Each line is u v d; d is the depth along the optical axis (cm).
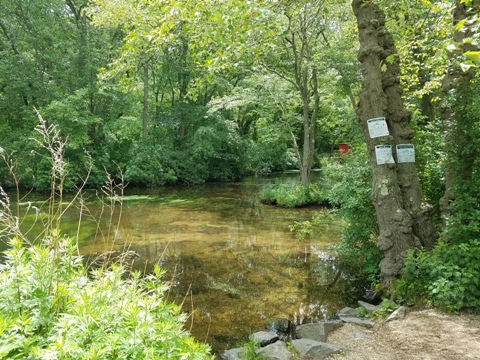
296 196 1374
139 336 173
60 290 196
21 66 1767
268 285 595
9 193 1672
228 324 456
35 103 1875
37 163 1673
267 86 1559
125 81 684
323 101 1714
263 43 519
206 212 1277
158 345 177
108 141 2120
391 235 479
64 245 233
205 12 418
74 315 180
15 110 1878
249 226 1045
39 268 201
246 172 2777
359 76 1257
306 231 793
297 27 1187
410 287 441
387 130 488
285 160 2842
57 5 1827
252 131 3109
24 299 194
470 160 446
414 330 377
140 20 556
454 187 445
